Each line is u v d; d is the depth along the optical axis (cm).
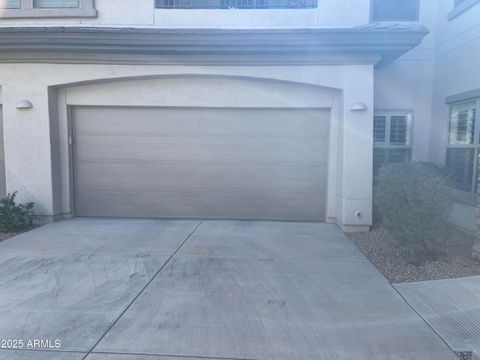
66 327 408
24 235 787
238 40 796
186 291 504
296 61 837
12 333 396
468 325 417
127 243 729
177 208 945
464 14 807
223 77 883
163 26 941
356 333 400
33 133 891
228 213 939
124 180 947
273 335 396
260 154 927
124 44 812
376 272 579
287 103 898
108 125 938
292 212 929
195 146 933
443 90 905
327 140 912
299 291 508
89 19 949
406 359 355
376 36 773
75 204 959
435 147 943
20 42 816
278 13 927
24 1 951
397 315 440
